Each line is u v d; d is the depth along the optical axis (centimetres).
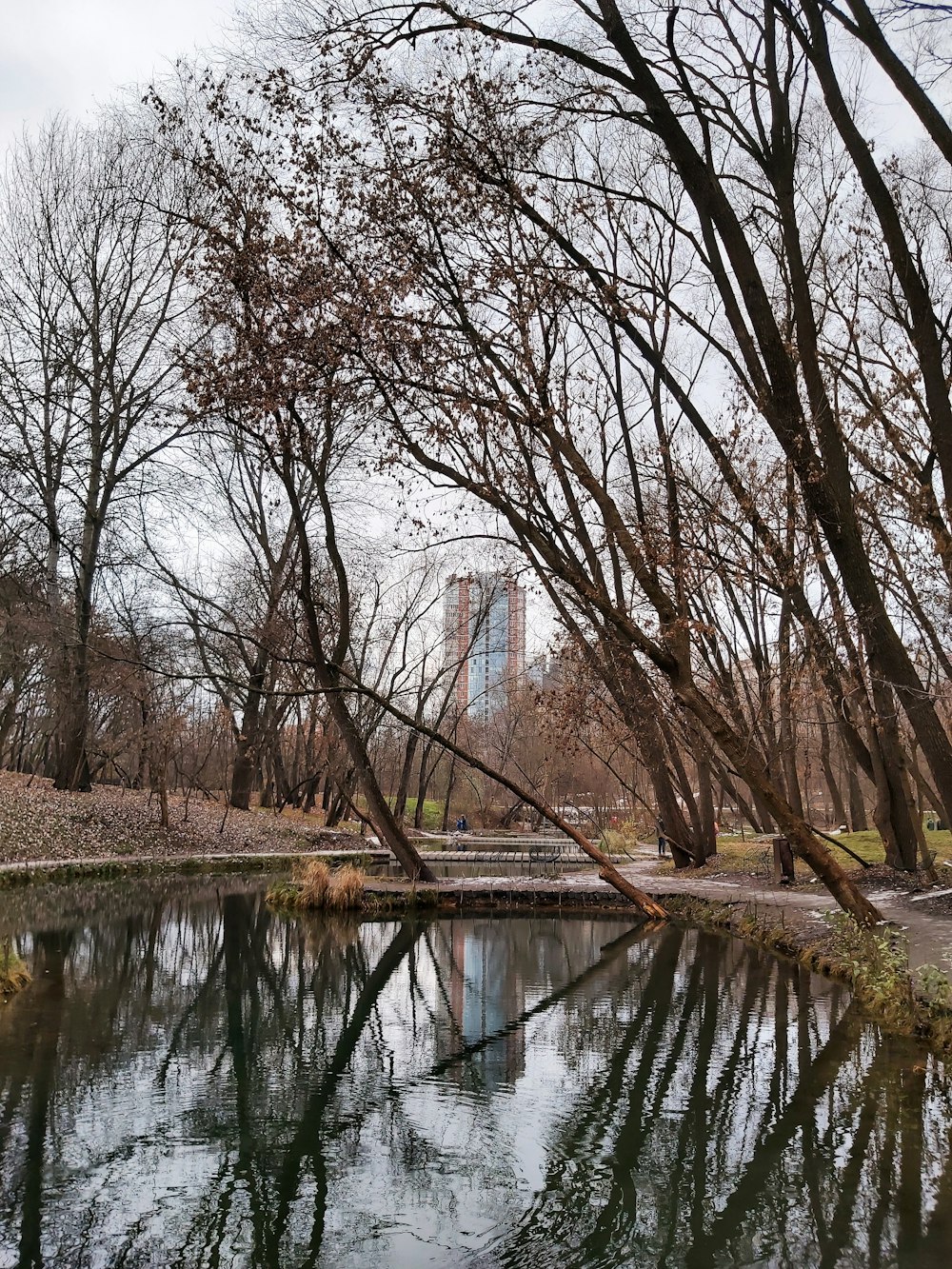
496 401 1146
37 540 3088
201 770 4647
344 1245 591
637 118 1256
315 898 2192
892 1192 663
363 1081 930
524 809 5703
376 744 4928
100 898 2173
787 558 1296
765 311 1202
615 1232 614
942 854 2547
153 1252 577
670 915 2161
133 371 3070
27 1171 688
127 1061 962
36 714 4334
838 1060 951
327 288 1178
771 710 1770
